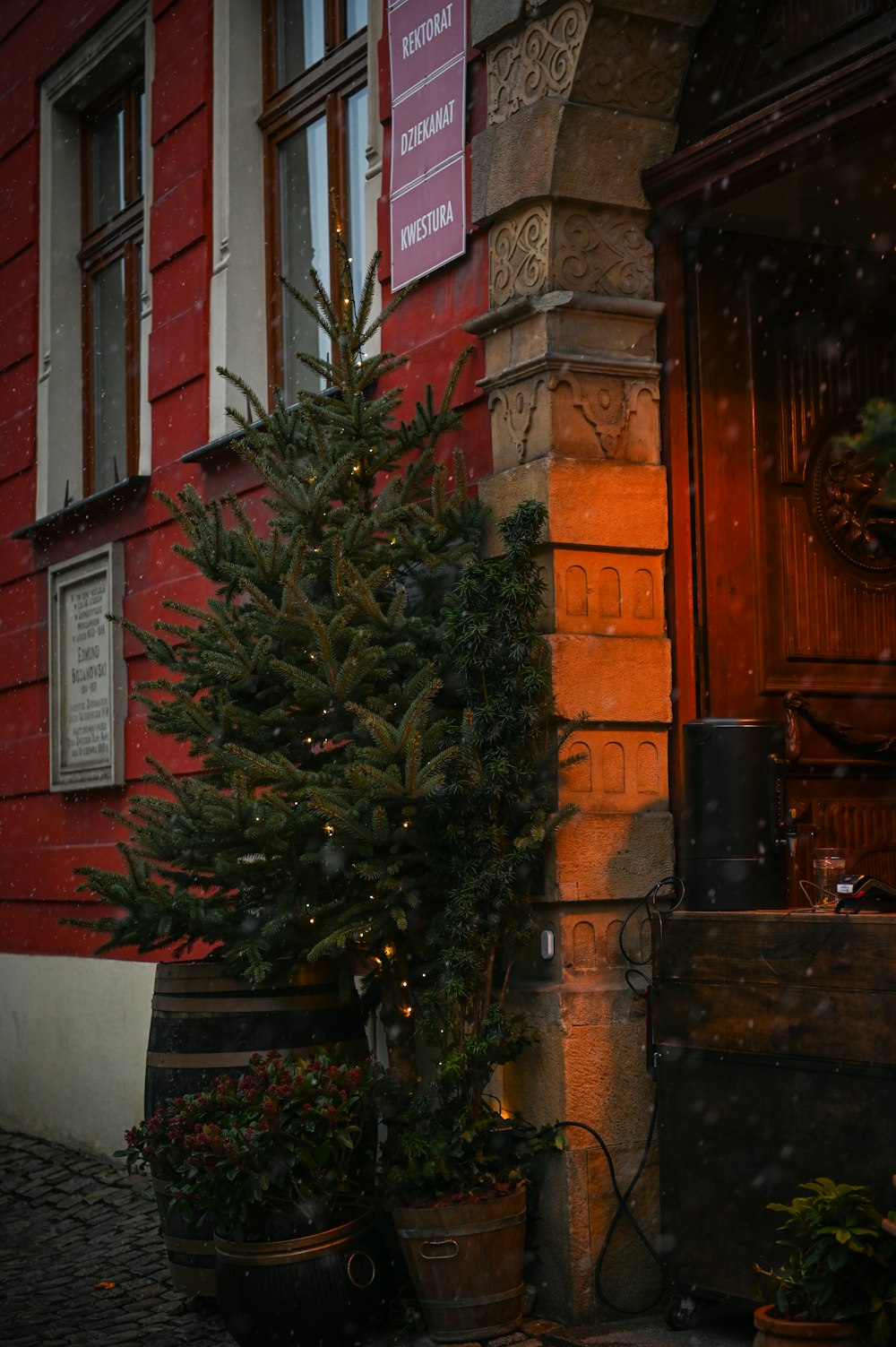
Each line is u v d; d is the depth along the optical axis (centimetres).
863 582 625
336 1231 526
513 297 592
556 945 561
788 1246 492
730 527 597
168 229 877
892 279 637
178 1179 546
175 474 856
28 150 1054
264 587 571
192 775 816
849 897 488
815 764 600
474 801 545
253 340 820
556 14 579
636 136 584
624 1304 549
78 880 931
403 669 571
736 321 604
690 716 583
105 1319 591
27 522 1034
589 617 573
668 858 575
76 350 1023
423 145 652
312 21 802
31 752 1010
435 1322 524
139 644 888
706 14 579
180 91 870
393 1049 589
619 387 584
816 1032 488
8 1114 1003
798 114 519
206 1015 573
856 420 625
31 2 1049
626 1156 556
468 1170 539
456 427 594
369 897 559
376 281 688
